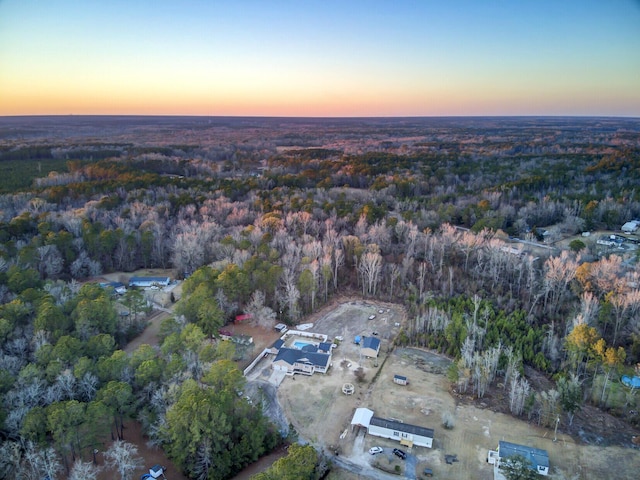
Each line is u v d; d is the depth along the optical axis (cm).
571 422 7419
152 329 10300
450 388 8356
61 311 8938
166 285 12406
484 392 8156
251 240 13500
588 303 9594
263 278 11006
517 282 11625
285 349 9138
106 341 8256
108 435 6944
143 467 6462
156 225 14438
